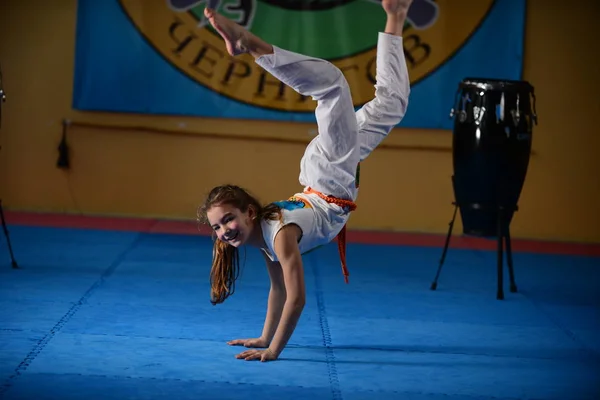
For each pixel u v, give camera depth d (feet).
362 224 27.99
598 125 27.66
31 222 25.96
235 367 13.12
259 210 13.01
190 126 27.78
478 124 19.20
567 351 15.21
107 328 15.06
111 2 27.22
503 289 20.42
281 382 12.53
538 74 27.53
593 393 12.83
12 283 18.15
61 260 20.89
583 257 25.43
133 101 27.55
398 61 13.84
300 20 27.12
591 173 27.84
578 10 27.35
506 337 15.98
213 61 27.37
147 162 27.91
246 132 27.73
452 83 27.25
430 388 12.68
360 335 15.58
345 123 12.73
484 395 12.49
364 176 27.81
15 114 27.76
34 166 27.94
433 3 27.02
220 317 16.35
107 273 19.75
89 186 28.04
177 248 23.38
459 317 17.40
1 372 12.25
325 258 23.25
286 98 27.48
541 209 27.96
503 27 27.09
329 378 12.86
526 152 19.39
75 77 27.40
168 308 16.84
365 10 27.02
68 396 11.43
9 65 27.63
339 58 27.14
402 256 24.07
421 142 27.66
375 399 12.02
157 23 27.30
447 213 27.94
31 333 14.40
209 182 27.94
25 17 27.48
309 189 13.44
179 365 13.08
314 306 17.69
